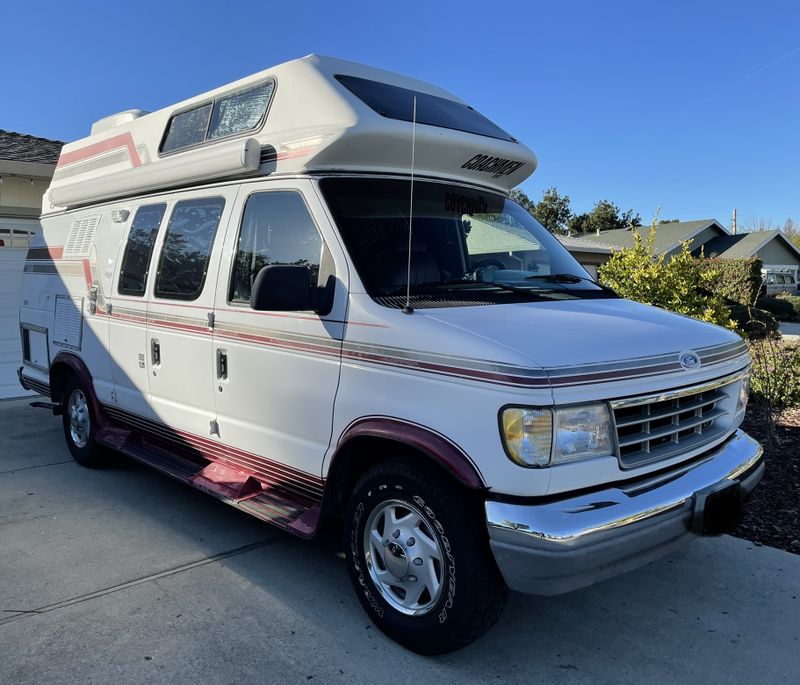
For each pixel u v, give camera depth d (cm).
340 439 324
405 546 302
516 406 256
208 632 321
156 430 482
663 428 298
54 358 615
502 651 310
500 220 415
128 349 495
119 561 398
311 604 349
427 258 351
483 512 277
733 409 348
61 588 363
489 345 270
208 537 436
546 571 254
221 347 399
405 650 308
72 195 584
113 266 516
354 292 321
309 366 341
